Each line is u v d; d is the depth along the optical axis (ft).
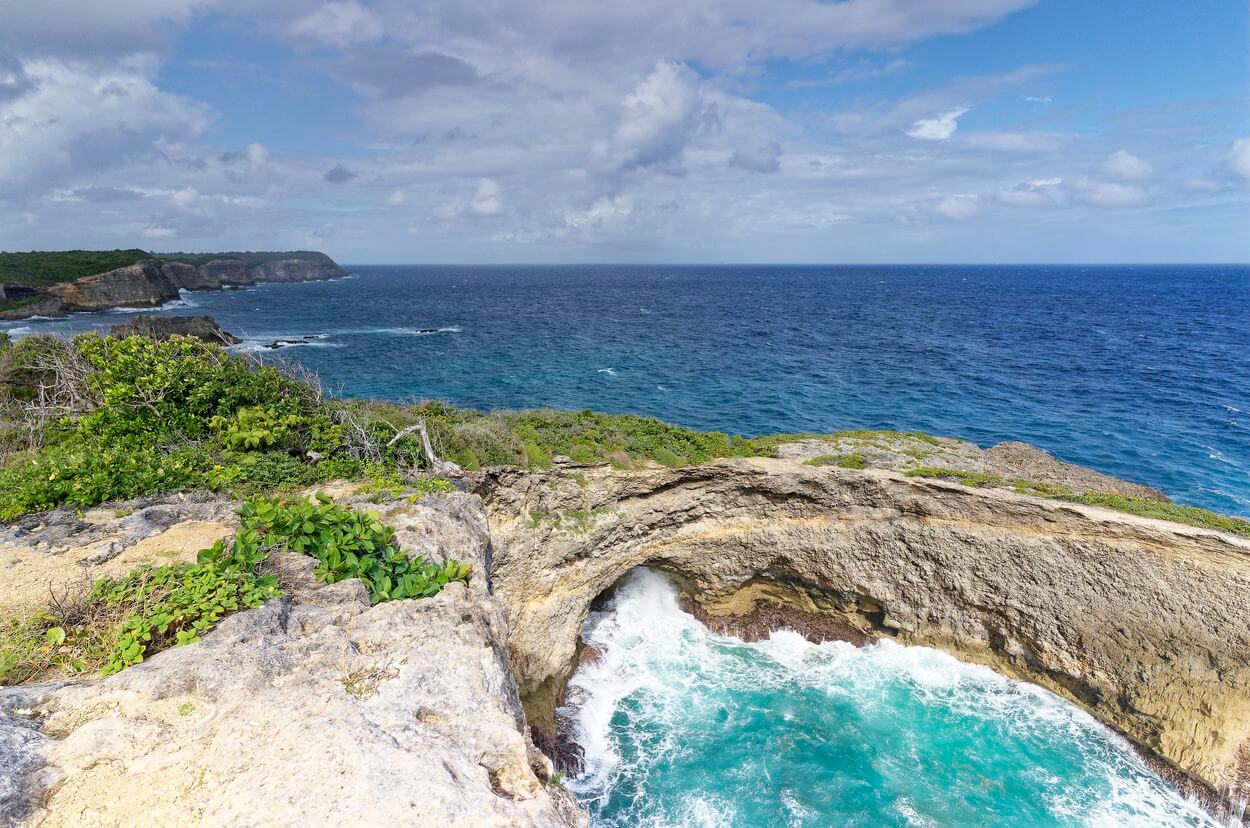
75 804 19.74
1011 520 74.59
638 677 78.43
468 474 70.49
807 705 73.67
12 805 19.22
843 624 86.22
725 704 74.02
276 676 26.14
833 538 82.64
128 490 48.26
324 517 40.42
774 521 84.69
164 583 32.76
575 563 77.92
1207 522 72.18
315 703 24.45
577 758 66.85
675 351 258.37
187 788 20.42
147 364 62.23
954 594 78.07
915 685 76.64
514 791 23.52
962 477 85.30
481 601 37.58
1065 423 159.22
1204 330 324.19
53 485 45.91
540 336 301.43
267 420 62.39
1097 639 70.13
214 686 24.77
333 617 31.42
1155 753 66.33
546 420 93.50
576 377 208.33
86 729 22.16
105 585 32.71
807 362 234.38
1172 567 66.03
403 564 38.99
